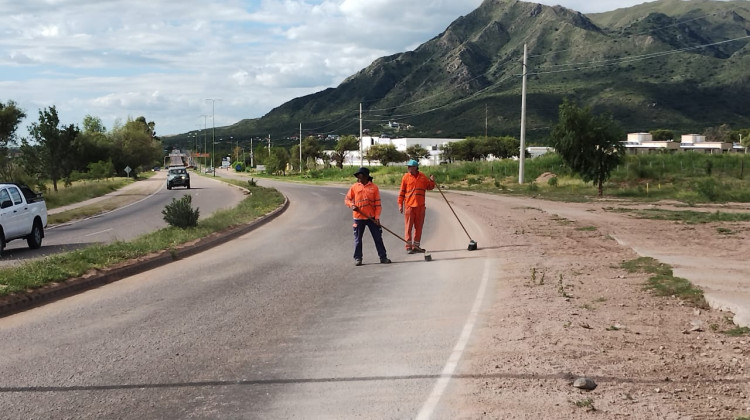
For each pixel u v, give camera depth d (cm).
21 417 512
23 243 2066
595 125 3656
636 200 3284
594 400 520
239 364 646
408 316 841
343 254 1508
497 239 1681
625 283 1035
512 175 5588
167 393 563
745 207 2773
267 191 4459
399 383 573
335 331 775
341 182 7531
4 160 4391
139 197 4719
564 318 799
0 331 809
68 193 4756
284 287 1086
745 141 13112
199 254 1552
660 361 625
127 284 1145
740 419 472
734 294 899
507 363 621
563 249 1463
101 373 623
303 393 557
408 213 1505
